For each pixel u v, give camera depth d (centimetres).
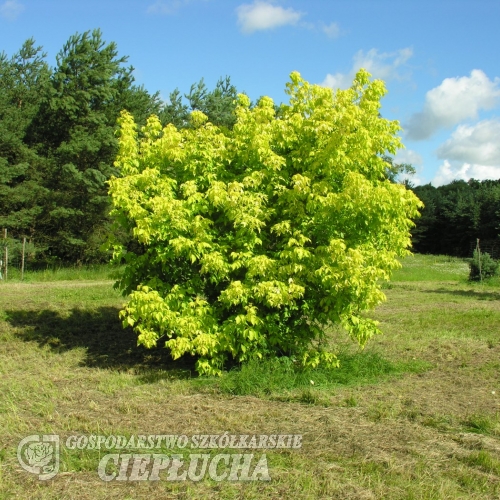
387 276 695
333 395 649
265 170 711
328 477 430
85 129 2562
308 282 719
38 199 2577
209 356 739
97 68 2564
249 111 780
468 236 4556
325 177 715
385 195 662
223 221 739
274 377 677
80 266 2556
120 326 1094
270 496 404
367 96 770
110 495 406
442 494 404
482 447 495
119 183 744
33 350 895
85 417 564
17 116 2703
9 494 406
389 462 456
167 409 596
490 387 694
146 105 2839
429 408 602
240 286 666
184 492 410
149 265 776
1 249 2202
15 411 585
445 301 1598
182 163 764
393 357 848
